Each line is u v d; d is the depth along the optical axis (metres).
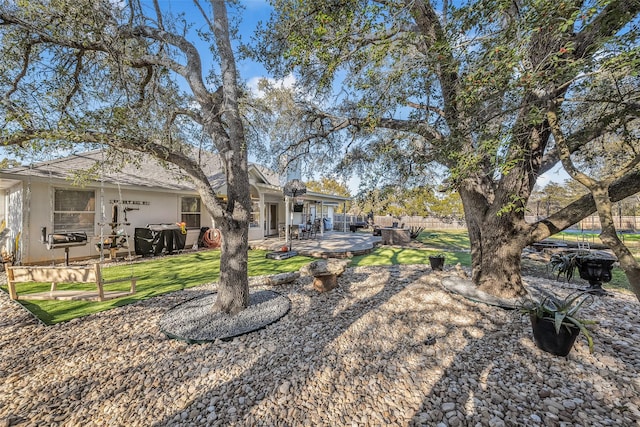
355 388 2.27
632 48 1.62
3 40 3.34
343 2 2.20
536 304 3.03
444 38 2.26
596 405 2.02
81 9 2.98
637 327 3.25
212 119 4.05
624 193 3.03
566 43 1.88
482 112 2.46
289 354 2.80
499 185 4.21
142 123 4.69
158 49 4.55
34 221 6.95
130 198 8.88
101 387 2.35
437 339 3.07
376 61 2.39
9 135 2.87
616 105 2.29
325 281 4.79
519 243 4.13
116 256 8.27
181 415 2.01
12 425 1.96
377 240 12.73
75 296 3.77
